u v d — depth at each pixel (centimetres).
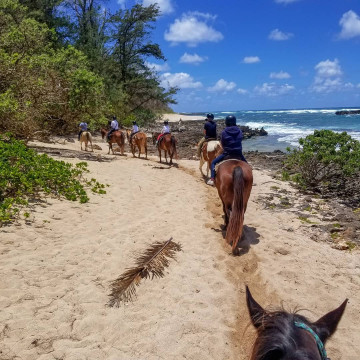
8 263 488
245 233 664
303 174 1052
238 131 646
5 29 1334
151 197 865
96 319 402
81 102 1485
